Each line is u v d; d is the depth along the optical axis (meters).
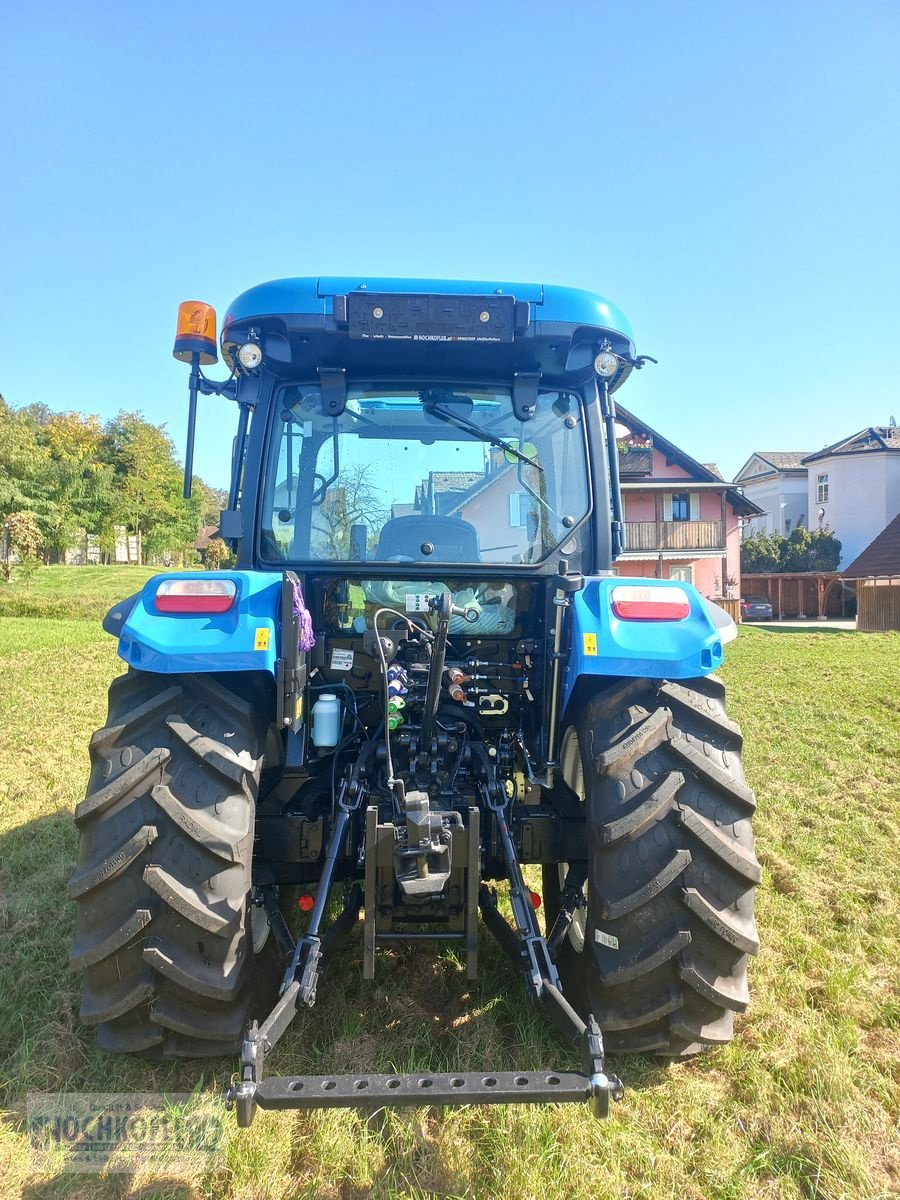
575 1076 1.75
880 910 3.41
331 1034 2.50
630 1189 1.91
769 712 8.60
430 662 2.56
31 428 48.88
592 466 2.95
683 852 2.11
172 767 2.14
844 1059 2.35
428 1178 1.92
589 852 2.26
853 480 41.47
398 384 2.92
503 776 2.72
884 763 6.17
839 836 4.38
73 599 25.36
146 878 2.02
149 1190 1.88
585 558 2.92
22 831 4.32
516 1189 1.87
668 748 2.22
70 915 3.22
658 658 2.26
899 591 24.61
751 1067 2.33
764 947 3.07
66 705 8.39
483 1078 1.74
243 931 2.12
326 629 2.85
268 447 2.87
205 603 2.27
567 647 2.44
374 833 2.20
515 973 2.82
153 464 57.09
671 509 32.22
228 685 2.38
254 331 2.69
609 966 2.14
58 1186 1.89
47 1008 2.56
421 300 2.61
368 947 2.19
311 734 2.65
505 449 2.93
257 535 2.85
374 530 2.88
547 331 2.65
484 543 2.89
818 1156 2.00
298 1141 2.04
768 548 41.06
